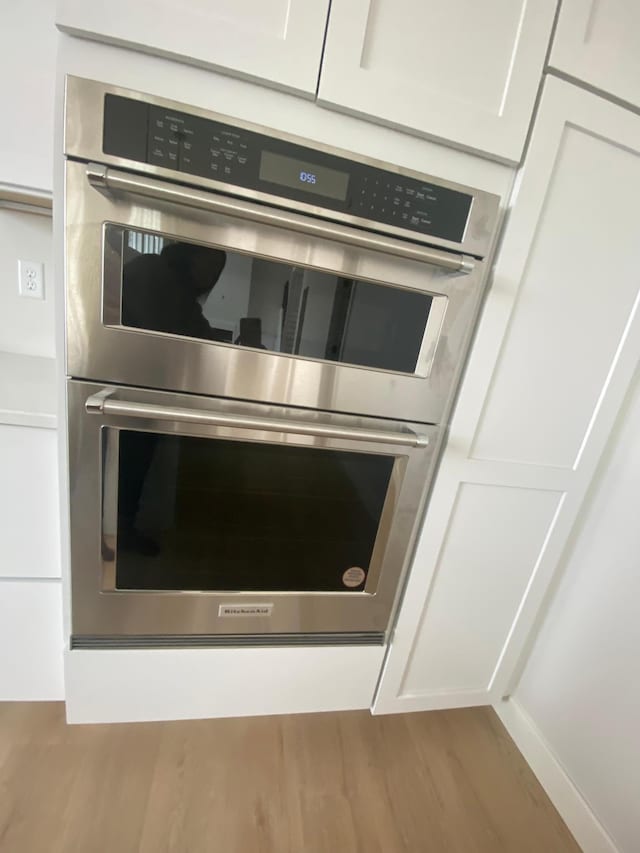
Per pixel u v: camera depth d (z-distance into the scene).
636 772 0.91
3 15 0.79
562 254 0.86
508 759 1.18
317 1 0.65
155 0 0.61
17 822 0.88
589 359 0.95
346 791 1.03
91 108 0.61
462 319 0.84
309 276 0.77
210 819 0.93
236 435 0.81
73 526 0.83
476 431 0.95
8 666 1.00
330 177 0.71
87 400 0.71
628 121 0.81
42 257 1.15
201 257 0.72
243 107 0.69
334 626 1.05
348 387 0.84
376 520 0.96
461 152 0.78
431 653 1.14
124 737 1.07
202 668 1.01
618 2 0.75
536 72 0.75
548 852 0.98
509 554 1.08
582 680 1.08
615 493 1.05
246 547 0.92
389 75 0.71
